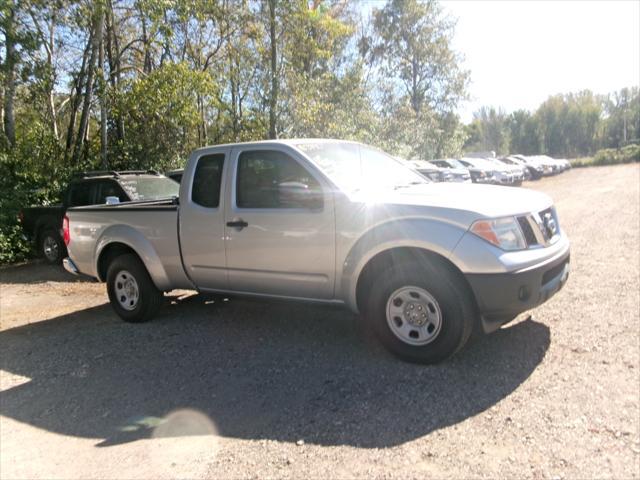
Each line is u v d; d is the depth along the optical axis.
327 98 20.59
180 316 5.83
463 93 39.84
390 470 2.70
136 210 5.48
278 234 4.48
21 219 10.57
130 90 14.07
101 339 5.27
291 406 3.49
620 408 3.12
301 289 4.50
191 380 4.05
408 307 3.99
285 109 17.72
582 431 2.91
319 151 4.73
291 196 4.41
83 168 13.62
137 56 17.59
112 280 5.82
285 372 4.05
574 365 3.75
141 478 2.81
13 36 11.80
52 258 10.16
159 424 3.39
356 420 3.24
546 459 2.69
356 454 2.88
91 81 14.28
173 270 5.31
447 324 3.80
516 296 3.66
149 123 15.14
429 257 3.86
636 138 72.69
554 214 4.42
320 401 3.53
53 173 12.78
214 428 3.28
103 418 3.55
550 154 73.12
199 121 15.16
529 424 3.03
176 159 15.62
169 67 13.85
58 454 3.13
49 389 4.12
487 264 3.62
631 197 15.12
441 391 3.54
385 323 4.07
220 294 5.10
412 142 30.77
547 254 3.90
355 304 4.28
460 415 3.21
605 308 4.93
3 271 10.00
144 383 4.07
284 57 18.70
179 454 3.01
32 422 3.57
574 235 9.13
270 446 3.02
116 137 15.99
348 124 20.47
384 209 3.99
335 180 4.34
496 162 28.25
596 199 15.27
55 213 9.85
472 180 22.53
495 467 2.66
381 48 38.50
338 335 4.82
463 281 3.80
